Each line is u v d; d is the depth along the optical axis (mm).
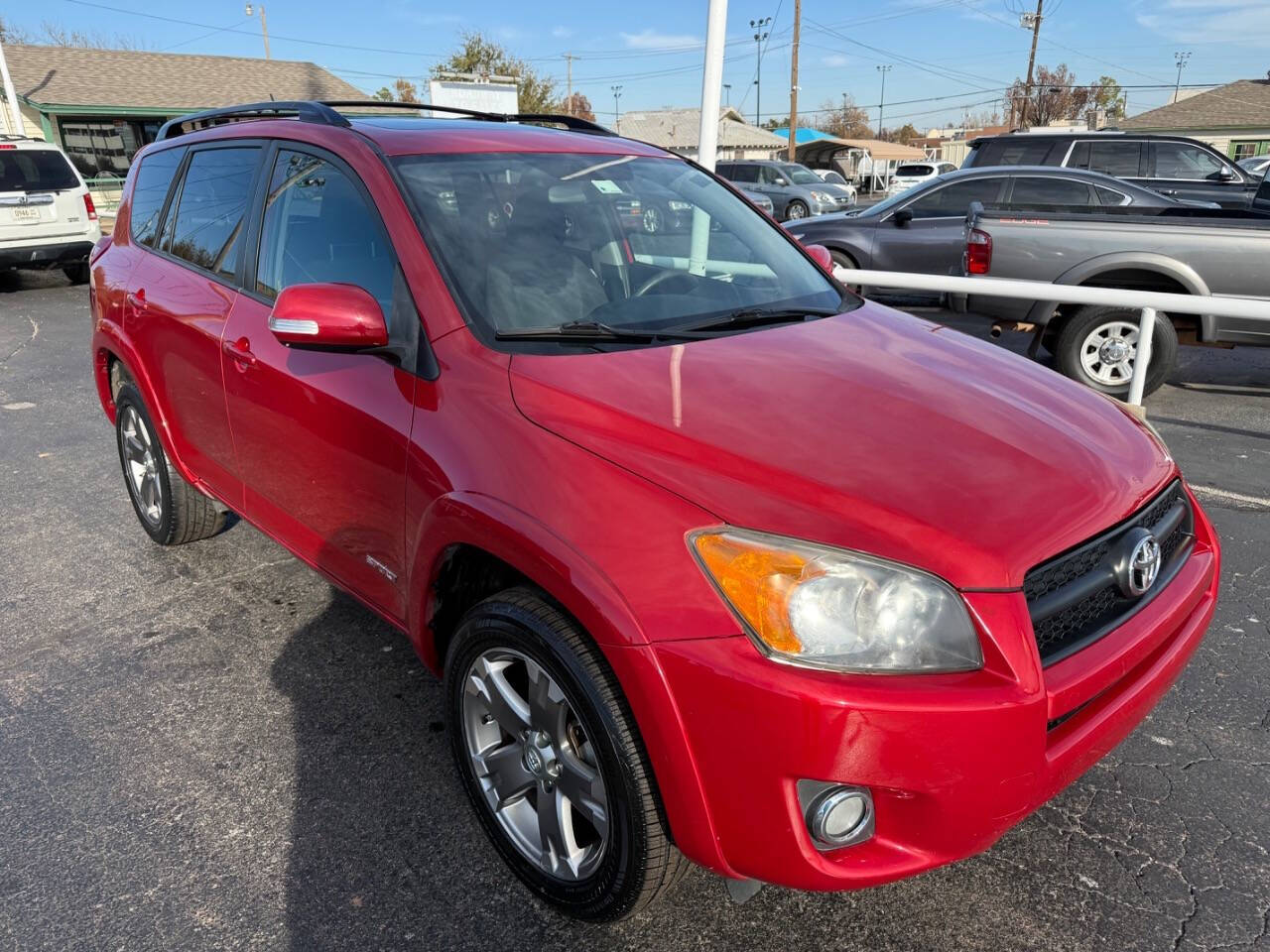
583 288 2666
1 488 5059
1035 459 2045
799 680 1655
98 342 4031
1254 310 4816
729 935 2150
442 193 2697
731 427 2027
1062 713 1795
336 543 2785
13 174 12484
